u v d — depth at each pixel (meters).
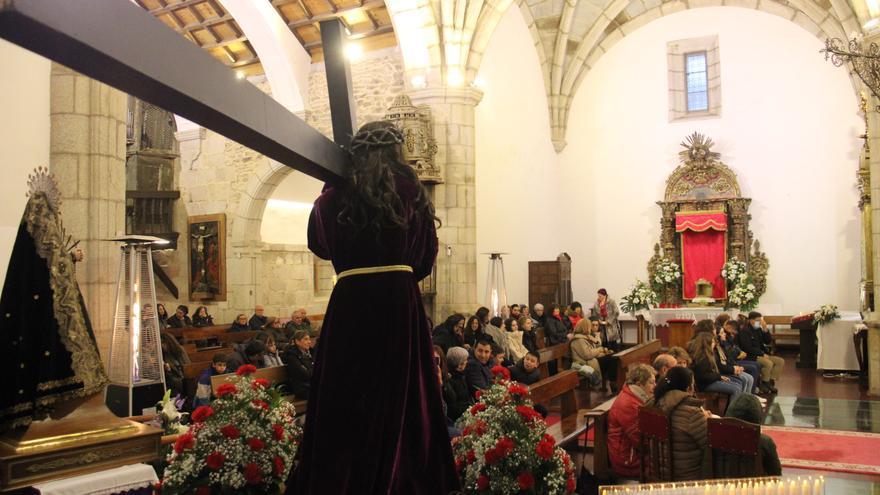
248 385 4.12
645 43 18.95
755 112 17.89
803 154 17.38
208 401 6.86
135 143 16.88
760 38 17.83
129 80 1.15
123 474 3.79
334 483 1.90
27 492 3.57
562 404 7.52
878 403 10.28
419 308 2.16
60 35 1.00
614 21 18.94
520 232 17.30
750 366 10.67
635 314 17.36
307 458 2.03
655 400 5.42
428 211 2.15
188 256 17.41
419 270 2.22
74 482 3.64
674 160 18.66
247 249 16.55
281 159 1.69
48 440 3.66
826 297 17.06
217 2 14.98
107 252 6.22
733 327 11.07
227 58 16.88
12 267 3.81
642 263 18.91
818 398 10.82
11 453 3.54
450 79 13.57
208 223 16.95
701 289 18.05
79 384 3.84
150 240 7.59
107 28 1.07
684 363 8.50
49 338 3.78
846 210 16.91
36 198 3.90
